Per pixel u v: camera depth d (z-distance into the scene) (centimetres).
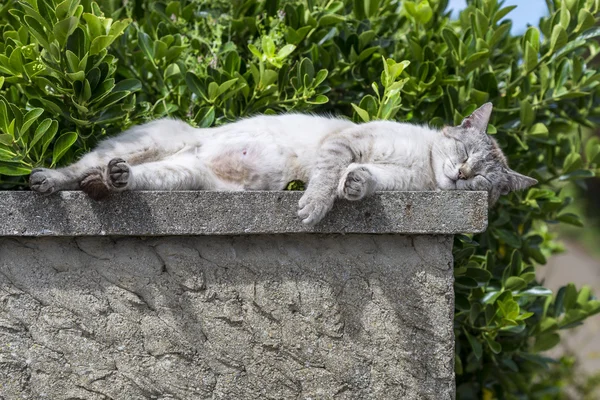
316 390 166
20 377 162
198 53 201
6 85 185
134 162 175
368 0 206
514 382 215
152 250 164
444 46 204
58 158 171
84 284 163
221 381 165
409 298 166
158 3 204
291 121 184
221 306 165
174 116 196
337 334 166
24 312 162
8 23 191
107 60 180
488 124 197
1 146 168
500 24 212
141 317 164
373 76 202
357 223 164
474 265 191
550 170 214
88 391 163
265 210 163
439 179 188
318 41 201
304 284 166
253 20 202
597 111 212
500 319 188
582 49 218
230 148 180
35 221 160
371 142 180
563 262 502
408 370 166
